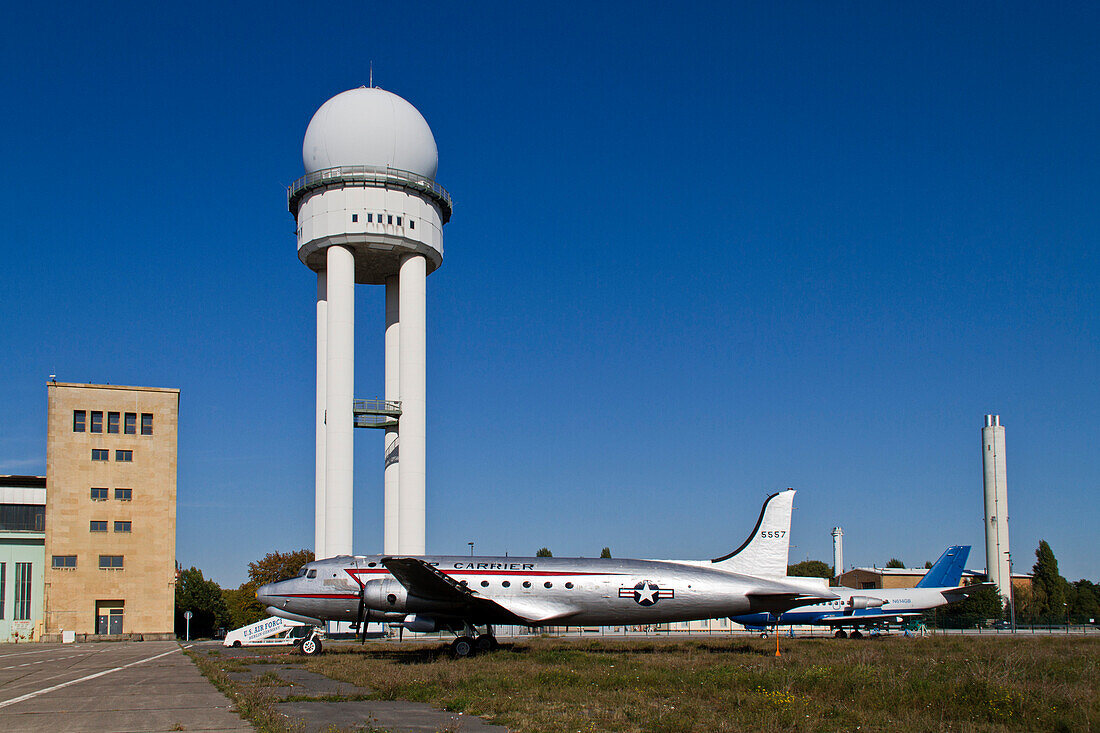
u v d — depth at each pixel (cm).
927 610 6375
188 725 1783
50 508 6919
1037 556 12544
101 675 3070
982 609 10444
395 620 3897
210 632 9794
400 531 6375
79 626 6831
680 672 2714
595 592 3747
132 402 7256
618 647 4309
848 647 4425
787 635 6725
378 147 6338
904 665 2955
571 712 1952
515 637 5741
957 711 1947
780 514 4059
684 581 3803
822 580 3950
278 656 3938
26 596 6869
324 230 6294
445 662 3272
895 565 15362
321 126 6412
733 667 2933
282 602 3906
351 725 1798
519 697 2200
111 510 7062
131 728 1744
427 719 1888
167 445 7281
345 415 6219
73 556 6919
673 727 1722
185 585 10025
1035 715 1864
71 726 1772
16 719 1881
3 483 7394
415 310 6538
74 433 7069
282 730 1666
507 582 3756
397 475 6700
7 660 4100
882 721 1814
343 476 6159
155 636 6969
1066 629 9669
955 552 6731
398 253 6538
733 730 1703
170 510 7194
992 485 10975
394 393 6919
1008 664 2875
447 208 6788
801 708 1936
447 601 3578
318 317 6681
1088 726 1730
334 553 6069
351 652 4144
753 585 3834
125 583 6994
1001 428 11031
